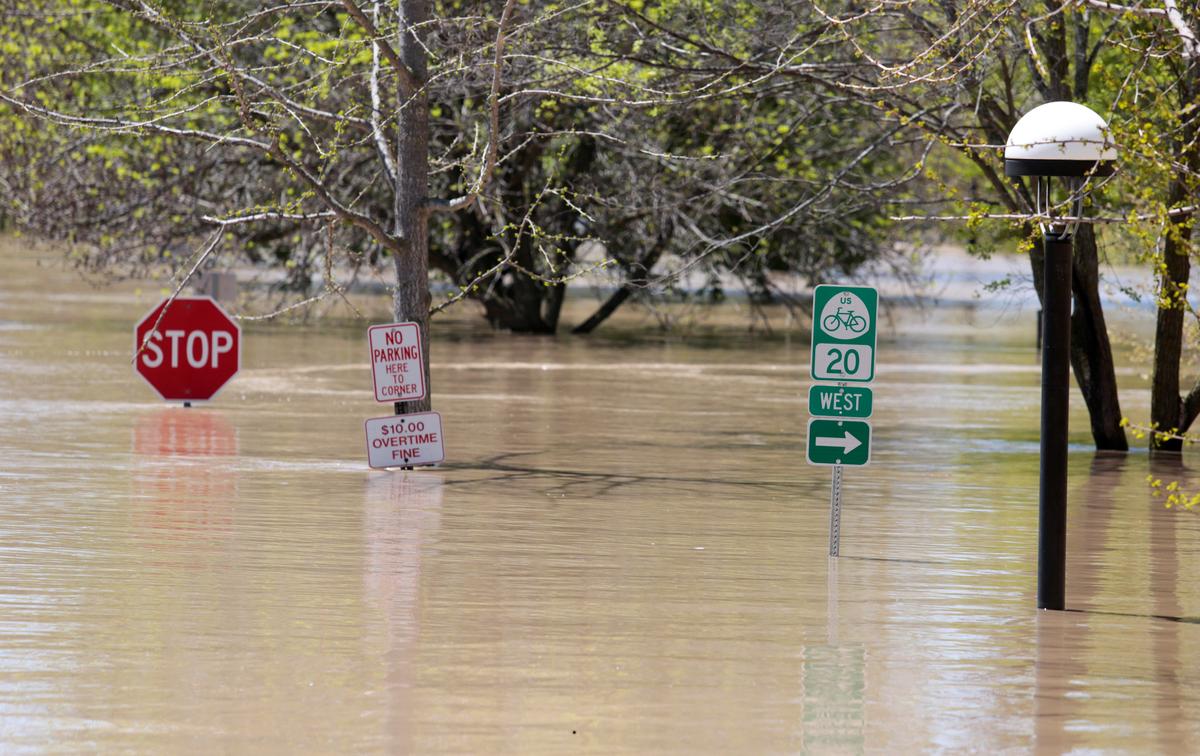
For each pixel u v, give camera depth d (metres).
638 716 19.66
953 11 39.56
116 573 27.23
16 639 22.67
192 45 41.94
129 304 97.19
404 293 41.41
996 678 21.69
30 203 77.38
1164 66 39.78
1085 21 46.00
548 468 41.03
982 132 47.41
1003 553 30.67
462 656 22.30
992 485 39.66
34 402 52.09
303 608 24.97
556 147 72.06
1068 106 25.42
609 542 31.06
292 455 42.12
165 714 19.38
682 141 68.06
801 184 71.38
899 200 46.41
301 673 21.27
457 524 32.66
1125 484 40.59
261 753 18.05
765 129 60.56
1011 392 62.59
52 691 20.20
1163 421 47.03
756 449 45.38
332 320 90.31
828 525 33.59
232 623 23.91
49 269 128.62
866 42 44.56
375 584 26.84
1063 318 25.67
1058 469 25.81
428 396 40.94
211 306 51.94
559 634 23.61
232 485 37.06
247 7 63.78
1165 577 28.81
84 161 74.62
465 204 40.75
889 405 57.91
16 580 26.44
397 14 43.84
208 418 49.19
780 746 18.59
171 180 75.44
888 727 19.39
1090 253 46.66
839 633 24.05
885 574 28.50
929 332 93.69
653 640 23.38
